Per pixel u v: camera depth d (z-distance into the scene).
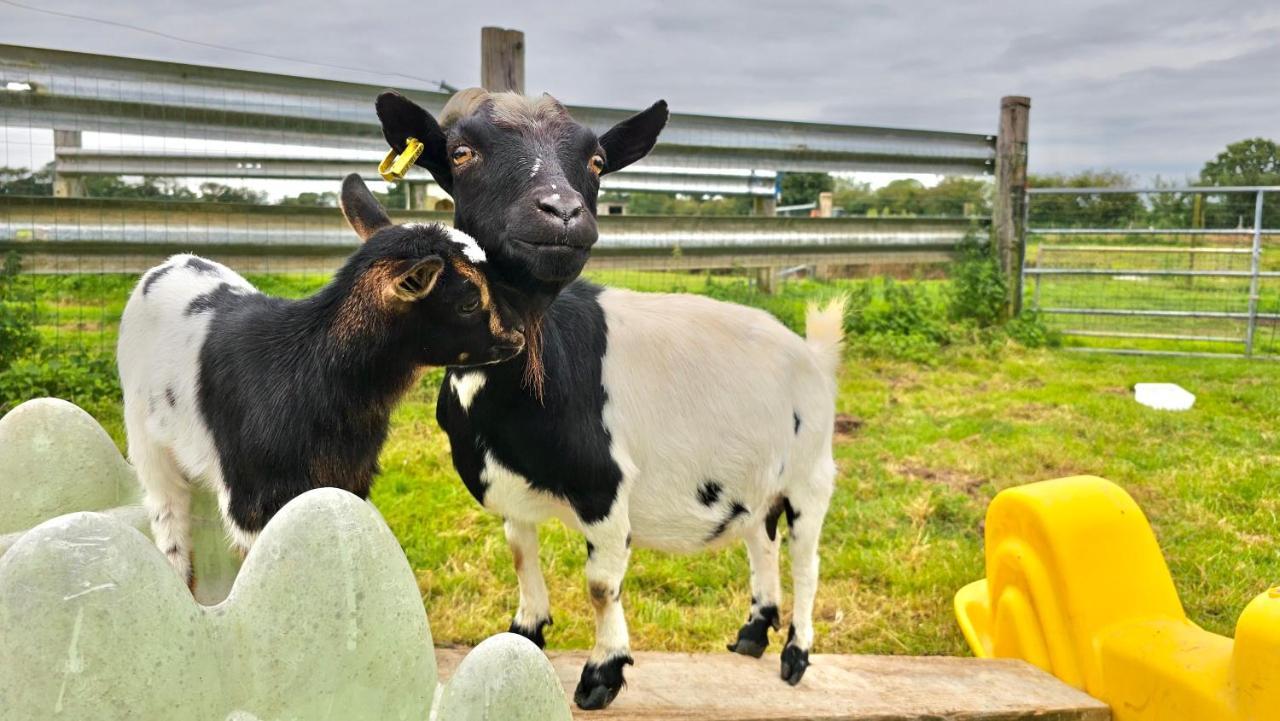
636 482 2.33
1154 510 4.30
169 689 1.31
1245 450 5.18
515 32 5.43
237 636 1.41
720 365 2.39
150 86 5.05
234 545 2.01
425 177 6.05
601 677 2.23
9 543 2.04
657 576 3.62
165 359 2.12
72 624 1.23
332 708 1.47
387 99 2.10
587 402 2.20
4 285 4.79
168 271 2.29
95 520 1.28
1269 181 11.62
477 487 2.28
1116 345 8.62
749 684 2.45
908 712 2.21
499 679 1.35
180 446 2.09
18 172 5.08
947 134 8.49
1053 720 2.31
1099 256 9.61
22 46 4.71
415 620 1.54
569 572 3.58
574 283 2.41
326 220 5.54
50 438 2.29
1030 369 7.27
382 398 1.92
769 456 2.44
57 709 1.22
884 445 5.20
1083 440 5.37
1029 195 9.31
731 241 7.39
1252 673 2.04
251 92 5.30
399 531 3.82
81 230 4.86
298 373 1.89
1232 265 8.97
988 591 2.83
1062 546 2.49
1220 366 7.59
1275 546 3.89
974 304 8.34
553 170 1.97
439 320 1.84
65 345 5.10
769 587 2.77
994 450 5.11
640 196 8.78
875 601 3.50
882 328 7.92
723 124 7.35
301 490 1.90
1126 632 2.40
